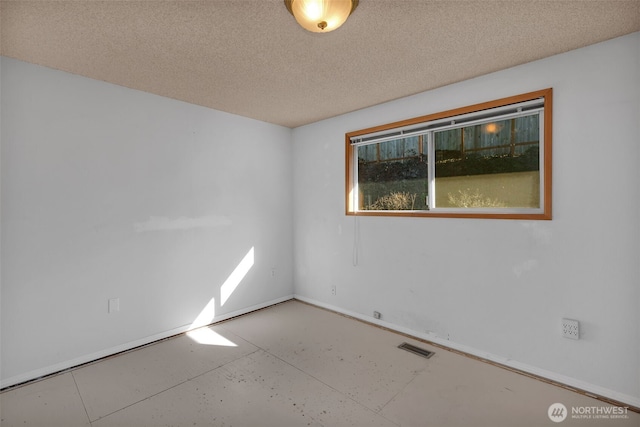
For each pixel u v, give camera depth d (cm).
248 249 382
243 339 306
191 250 329
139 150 290
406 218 315
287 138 427
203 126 338
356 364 258
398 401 210
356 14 177
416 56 228
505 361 255
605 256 212
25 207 232
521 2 168
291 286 434
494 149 269
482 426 186
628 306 204
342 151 370
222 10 171
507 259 253
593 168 215
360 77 264
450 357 269
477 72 256
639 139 199
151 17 178
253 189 387
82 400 211
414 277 310
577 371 223
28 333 234
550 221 232
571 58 221
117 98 277
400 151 328
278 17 179
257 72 253
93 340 265
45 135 240
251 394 218
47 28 188
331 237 385
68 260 252
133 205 287
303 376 240
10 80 226
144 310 295
